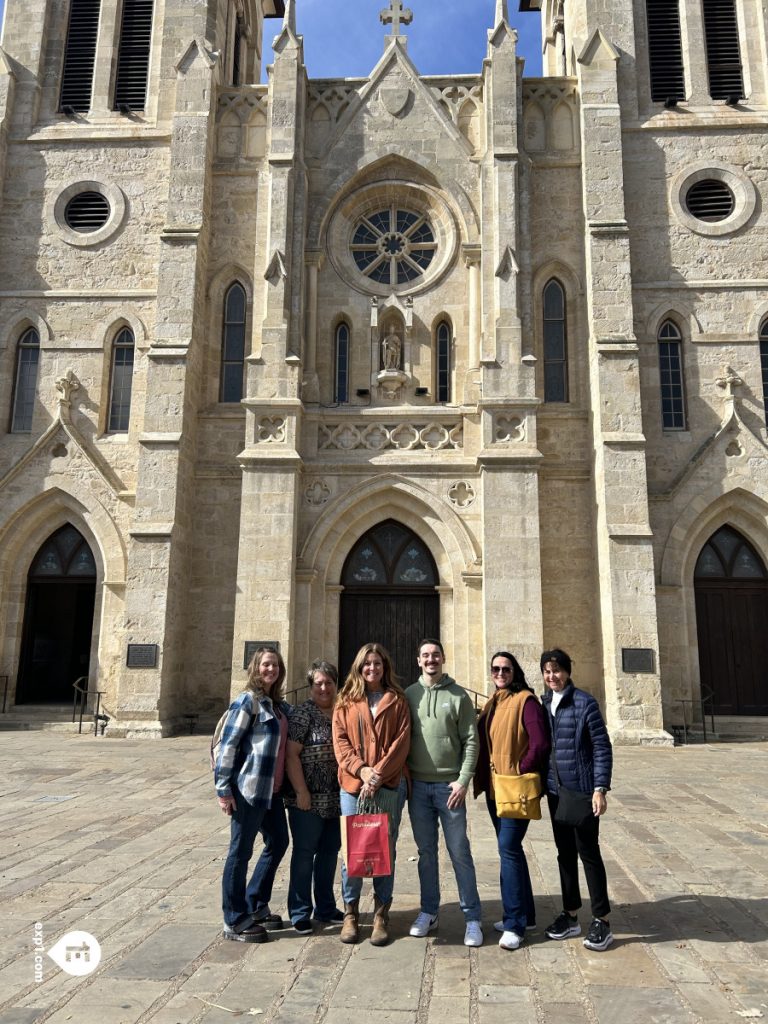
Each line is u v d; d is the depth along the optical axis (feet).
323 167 76.64
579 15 79.71
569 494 69.92
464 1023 16.03
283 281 70.28
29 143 79.36
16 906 23.09
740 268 73.20
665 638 66.49
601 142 72.84
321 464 68.95
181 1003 16.85
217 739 21.71
